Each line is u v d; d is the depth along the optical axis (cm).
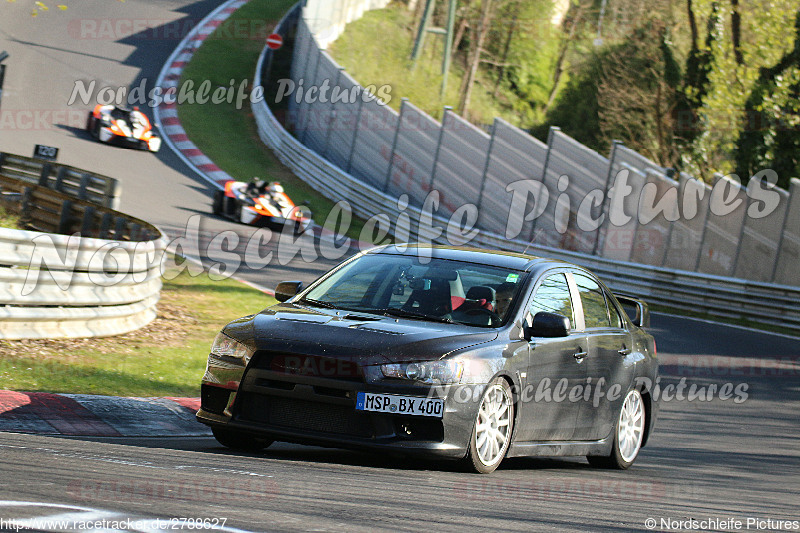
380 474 1830
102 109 12000
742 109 14125
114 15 18075
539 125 18650
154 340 3903
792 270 8806
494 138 11481
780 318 7919
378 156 12888
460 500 1536
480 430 2044
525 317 2258
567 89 18475
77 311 3559
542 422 2275
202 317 4694
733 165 14312
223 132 14012
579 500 1723
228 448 2241
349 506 1332
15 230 3212
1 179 6156
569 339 2394
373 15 18875
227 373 2073
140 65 16025
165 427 2591
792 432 4103
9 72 14162
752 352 6544
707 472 2777
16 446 1686
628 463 2720
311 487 1501
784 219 8944
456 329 2133
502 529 1260
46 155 7050
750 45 14262
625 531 1365
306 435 1964
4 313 3250
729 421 4284
